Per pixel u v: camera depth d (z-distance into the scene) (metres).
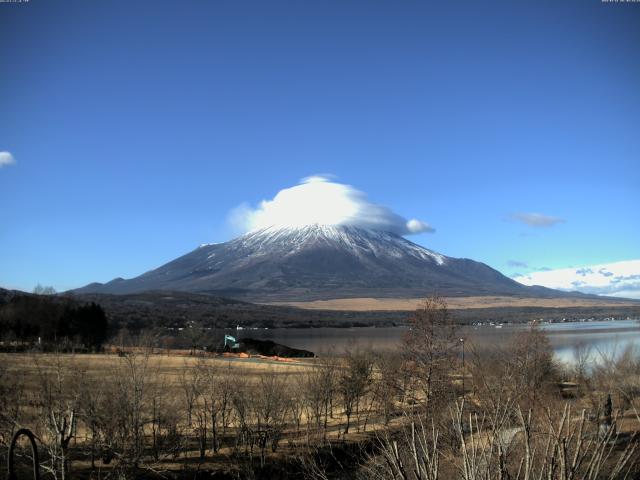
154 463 31.14
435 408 28.48
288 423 45.50
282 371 62.16
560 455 9.33
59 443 22.78
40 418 26.92
